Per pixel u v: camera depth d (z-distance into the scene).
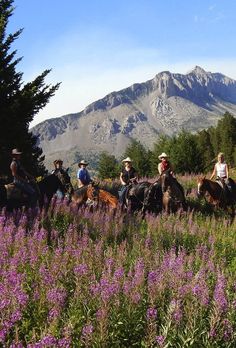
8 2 27.66
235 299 7.27
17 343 5.23
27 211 15.79
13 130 27.09
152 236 14.02
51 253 10.41
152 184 19.36
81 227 14.24
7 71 27.23
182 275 8.10
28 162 29.02
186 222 17.50
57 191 19.20
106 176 64.75
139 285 7.49
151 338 5.88
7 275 7.54
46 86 28.09
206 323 6.63
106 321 6.00
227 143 89.19
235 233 15.73
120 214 16.38
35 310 6.77
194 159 48.50
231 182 21.06
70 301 7.21
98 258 9.52
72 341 5.88
